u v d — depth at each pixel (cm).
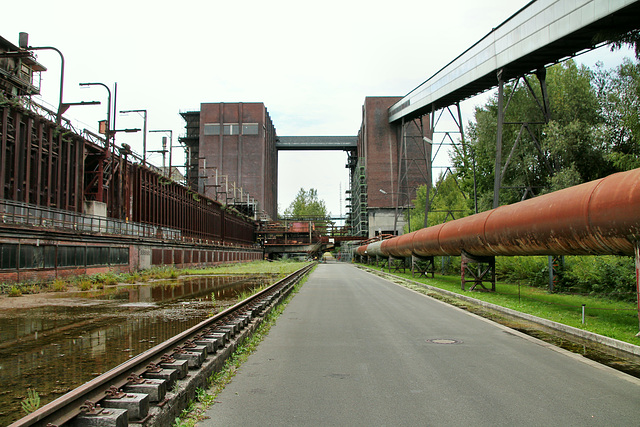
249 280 3162
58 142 3247
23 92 4016
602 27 2588
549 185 3359
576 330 1098
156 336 1032
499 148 3259
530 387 647
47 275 2453
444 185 6706
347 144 14112
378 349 916
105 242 3136
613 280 1869
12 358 814
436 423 507
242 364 792
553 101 3834
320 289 2539
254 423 510
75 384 650
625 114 3384
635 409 553
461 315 1450
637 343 916
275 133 14062
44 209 2588
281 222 10812
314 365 784
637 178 1013
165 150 5559
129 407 429
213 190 11212
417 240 3011
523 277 2802
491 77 3888
